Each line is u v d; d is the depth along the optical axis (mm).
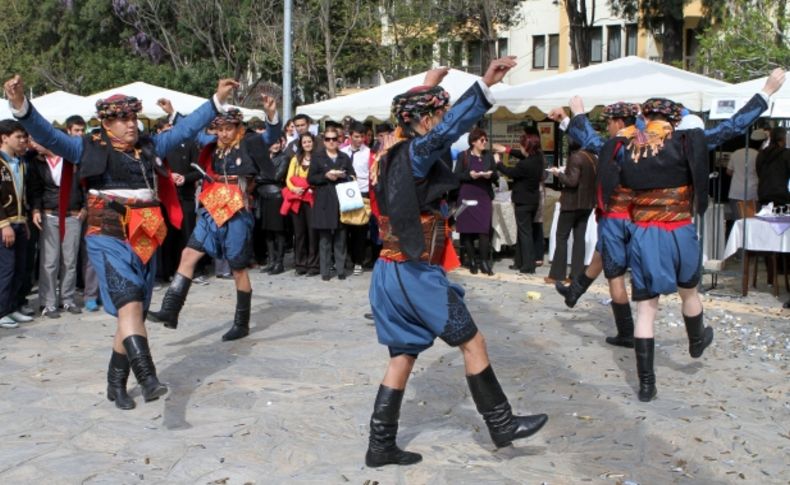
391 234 4355
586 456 4746
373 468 4570
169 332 7789
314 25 27688
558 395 5844
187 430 5180
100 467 4621
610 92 10891
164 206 5609
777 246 9359
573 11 27438
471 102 4031
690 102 10328
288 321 8227
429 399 5750
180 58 32906
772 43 17297
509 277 10859
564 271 10242
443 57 30906
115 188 5281
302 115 10938
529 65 37875
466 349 4430
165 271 10562
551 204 12453
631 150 5672
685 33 32469
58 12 38000
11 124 7887
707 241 11703
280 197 11070
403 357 4504
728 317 8336
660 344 7262
